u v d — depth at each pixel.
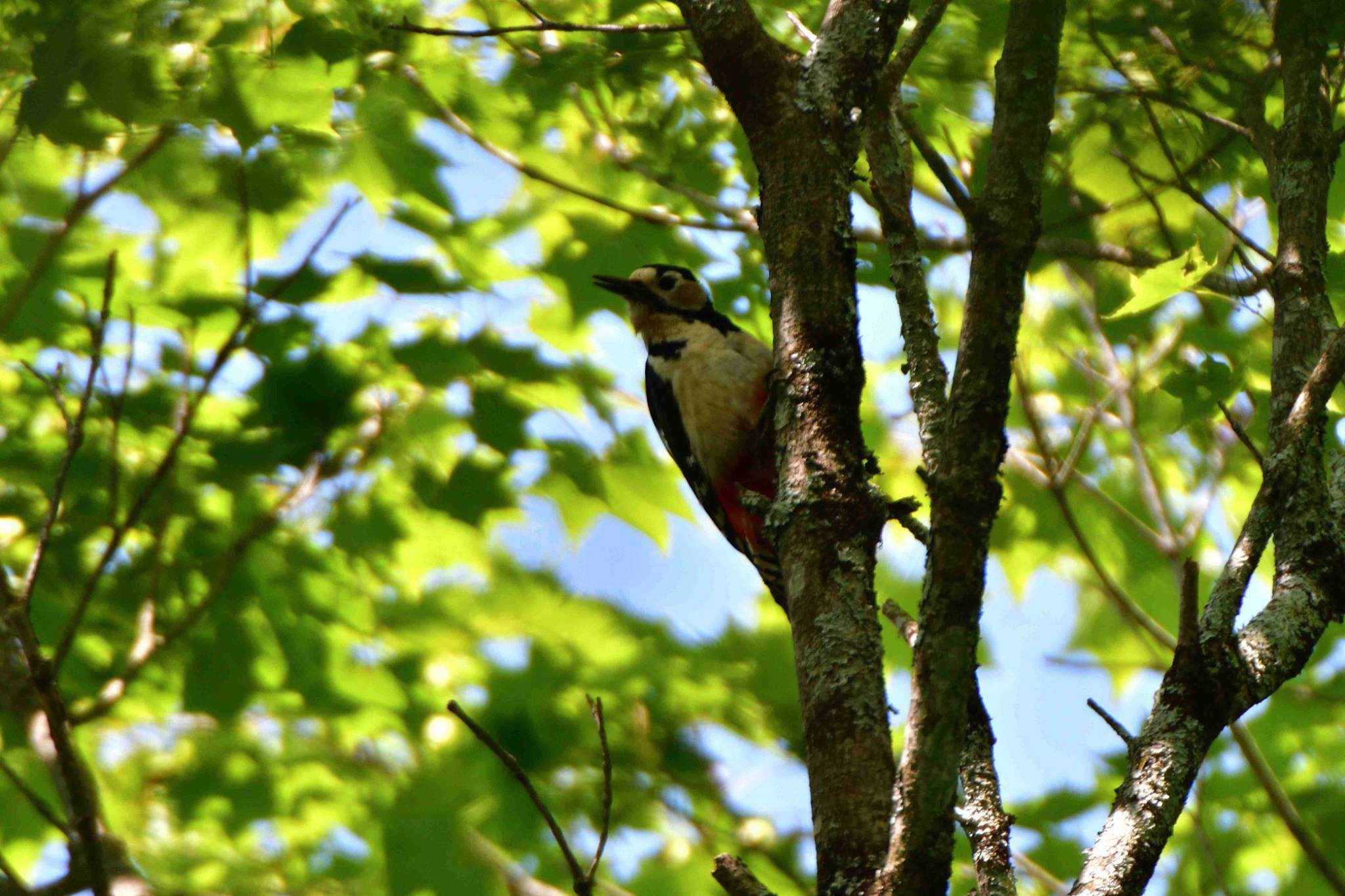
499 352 12.41
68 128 9.92
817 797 4.47
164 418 11.59
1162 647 13.47
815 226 5.32
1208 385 8.10
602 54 10.55
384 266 11.63
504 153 11.71
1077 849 12.02
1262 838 12.11
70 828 8.33
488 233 12.93
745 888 4.32
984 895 4.55
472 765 12.21
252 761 12.43
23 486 11.58
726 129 11.53
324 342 11.96
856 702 4.57
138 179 11.70
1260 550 4.76
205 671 12.07
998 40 9.96
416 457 12.56
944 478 4.07
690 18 5.55
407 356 12.20
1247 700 4.66
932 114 10.69
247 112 10.06
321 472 11.34
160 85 9.80
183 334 11.59
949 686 3.96
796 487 5.05
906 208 5.77
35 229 12.15
